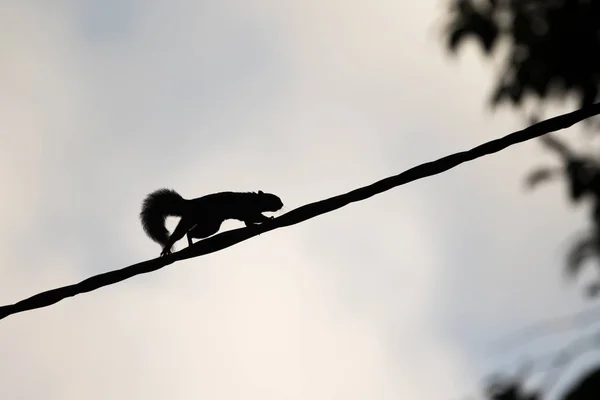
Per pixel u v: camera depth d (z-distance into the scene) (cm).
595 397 745
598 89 1319
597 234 1155
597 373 752
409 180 866
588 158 1302
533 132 844
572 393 755
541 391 880
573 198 1287
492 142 850
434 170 859
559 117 841
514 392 898
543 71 1329
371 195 879
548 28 1330
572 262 1130
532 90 1337
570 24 1298
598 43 1302
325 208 882
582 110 839
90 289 847
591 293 981
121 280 855
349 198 879
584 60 1305
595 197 1284
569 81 1329
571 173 1291
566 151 1297
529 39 1335
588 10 1293
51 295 834
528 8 1337
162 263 865
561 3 1312
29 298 830
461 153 857
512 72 1340
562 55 1307
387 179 875
